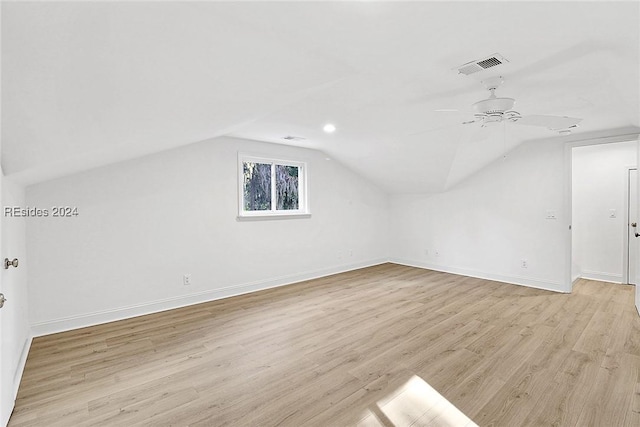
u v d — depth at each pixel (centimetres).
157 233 387
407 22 154
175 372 249
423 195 612
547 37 175
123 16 116
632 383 224
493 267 520
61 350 285
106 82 153
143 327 337
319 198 554
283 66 190
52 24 108
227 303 416
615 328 321
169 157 395
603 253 509
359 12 141
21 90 136
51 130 176
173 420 194
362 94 273
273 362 263
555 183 451
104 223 352
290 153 510
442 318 355
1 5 95
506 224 502
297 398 215
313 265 547
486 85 244
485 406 204
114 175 357
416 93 273
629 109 301
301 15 139
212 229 431
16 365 237
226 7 126
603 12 144
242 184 461
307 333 320
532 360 259
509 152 494
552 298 421
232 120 298
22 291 280
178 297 403
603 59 205
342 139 454
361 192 623
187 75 172
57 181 325
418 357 268
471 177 541
